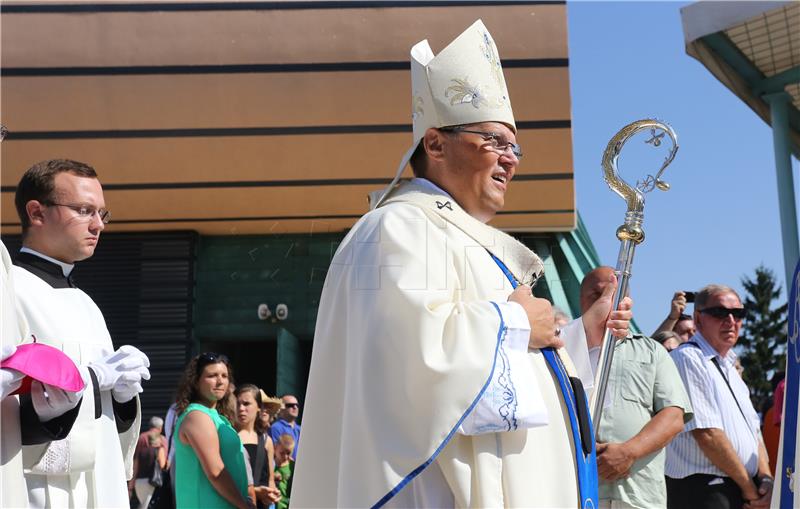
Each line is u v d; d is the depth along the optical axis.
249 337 9.02
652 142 2.53
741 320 4.45
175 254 8.99
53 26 7.70
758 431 4.54
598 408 2.46
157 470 7.54
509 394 1.98
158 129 8.01
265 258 8.97
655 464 3.74
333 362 2.19
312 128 8.01
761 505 4.17
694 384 4.30
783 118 9.32
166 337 8.88
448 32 7.73
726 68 9.08
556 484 2.12
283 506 6.07
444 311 2.04
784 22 8.38
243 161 8.23
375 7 7.68
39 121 7.94
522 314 2.10
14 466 2.23
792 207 9.00
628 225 2.52
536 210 8.54
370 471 1.97
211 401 4.38
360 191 8.47
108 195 8.55
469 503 1.99
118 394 2.64
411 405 1.98
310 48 7.72
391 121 7.97
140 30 7.71
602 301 2.59
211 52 7.73
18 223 8.63
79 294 2.83
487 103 2.38
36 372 2.15
